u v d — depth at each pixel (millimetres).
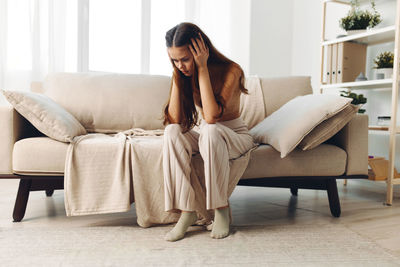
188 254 1191
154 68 3564
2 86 2885
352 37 2531
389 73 2379
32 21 2967
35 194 2213
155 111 2137
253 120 2125
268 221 1650
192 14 3621
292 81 2211
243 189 2529
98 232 1419
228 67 1467
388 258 1189
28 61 2973
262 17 3688
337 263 1141
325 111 1579
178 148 1365
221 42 3734
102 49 3389
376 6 2801
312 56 3545
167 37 1380
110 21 3402
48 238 1336
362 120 1724
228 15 3744
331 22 3285
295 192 2291
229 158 1432
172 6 3584
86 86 2098
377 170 2246
